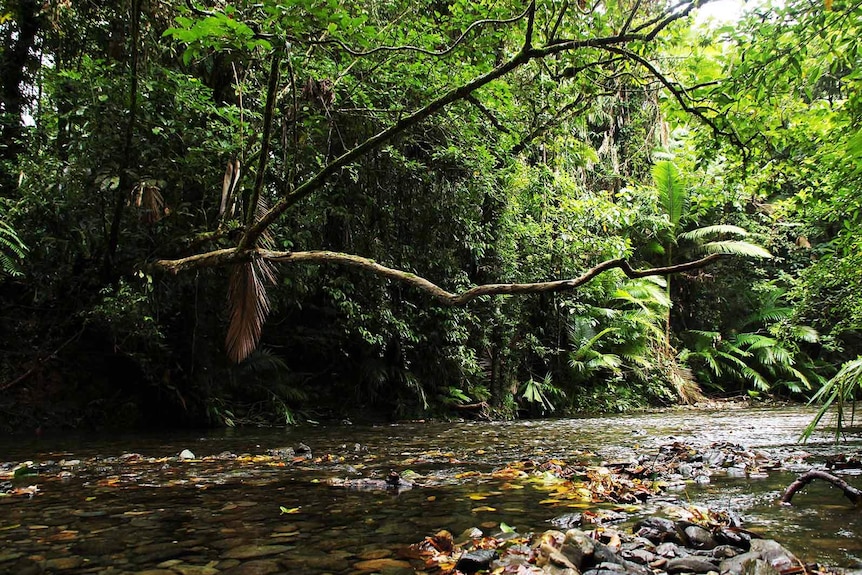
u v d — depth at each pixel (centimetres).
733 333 1555
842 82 478
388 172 809
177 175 621
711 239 1543
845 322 959
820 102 566
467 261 965
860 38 411
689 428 691
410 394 889
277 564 171
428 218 852
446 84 731
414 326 855
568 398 1128
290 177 557
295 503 262
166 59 671
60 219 628
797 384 1453
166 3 604
